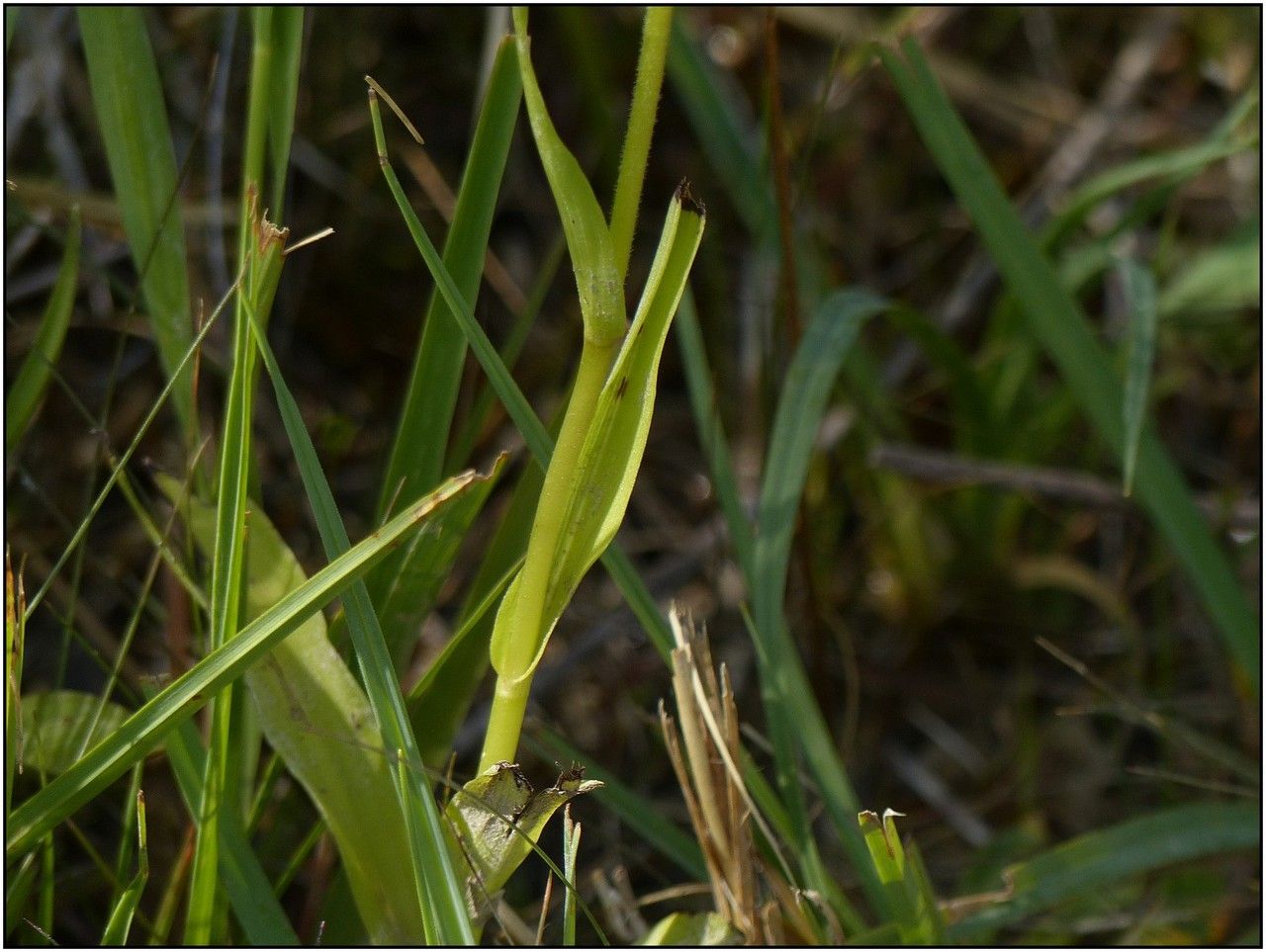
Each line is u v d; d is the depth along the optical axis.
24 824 0.36
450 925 0.35
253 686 0.37
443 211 0.59
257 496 0.39
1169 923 0.44
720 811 0.38
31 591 0.45
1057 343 0.45
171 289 0.41
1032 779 0.52
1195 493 0.63
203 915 0.38
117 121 0.40
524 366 0.62
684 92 0.57
